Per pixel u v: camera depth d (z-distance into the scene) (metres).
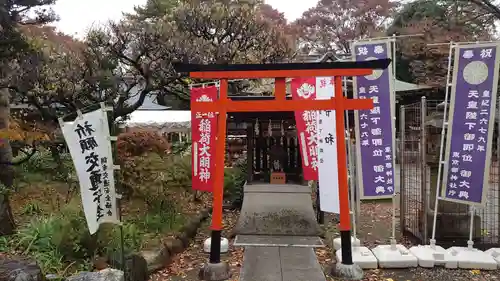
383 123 6.92
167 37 10.29
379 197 6.91
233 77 6.12
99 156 5.44
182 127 18.98
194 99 8.71
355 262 6.47
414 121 11.66
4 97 9.45
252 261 6.83
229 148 16.17
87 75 10.41
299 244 7.72
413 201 9.56
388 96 6.88
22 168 12.22
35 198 9.77
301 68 6.03
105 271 5.05
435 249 6.77
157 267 6.45
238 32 12.30
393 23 22.80
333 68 6.01
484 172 6.60
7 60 9.36
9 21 9.37
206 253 7.51
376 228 8.86
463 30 19.41
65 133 5.19
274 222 8.80
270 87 14.60
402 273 6.32
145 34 10.09
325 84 7.19
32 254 5.95
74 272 5.56
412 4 21.67
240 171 12.59
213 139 8.52
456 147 6.79
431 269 6.44
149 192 8.46
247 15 12.47
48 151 13.72
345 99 6.10
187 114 20.50
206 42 11.25
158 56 10.32
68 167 12.25
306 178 8.74
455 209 7.61
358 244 7.00
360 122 6.93
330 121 7.06
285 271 6.36
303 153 8.74
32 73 9.38
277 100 6.14
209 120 8.53
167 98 24.03
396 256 6.54
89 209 5.36
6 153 9.05
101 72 10.46
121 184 8.30
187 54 10.41
